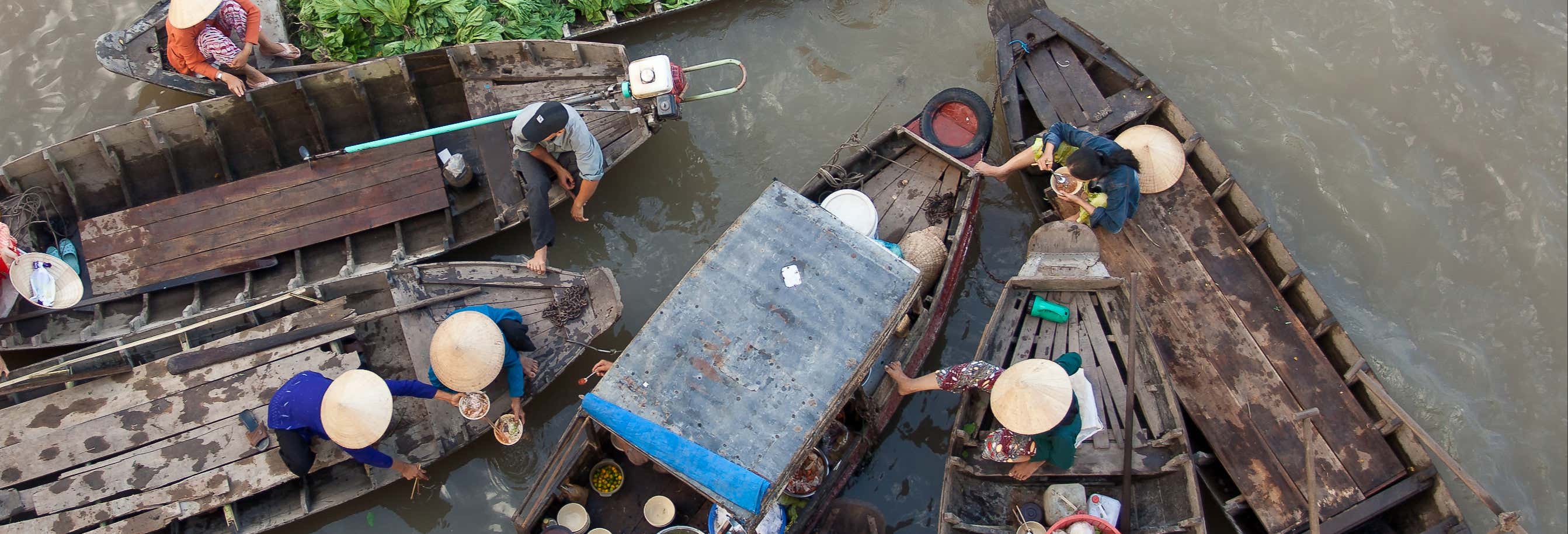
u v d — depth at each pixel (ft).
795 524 22.66
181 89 27.40
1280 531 22.03
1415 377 26.30
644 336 20.13
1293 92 30.04
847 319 20.20
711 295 20.44
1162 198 25.98
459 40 29.07
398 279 24.13
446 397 22.50
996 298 27.40
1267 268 25.88
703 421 19.39
